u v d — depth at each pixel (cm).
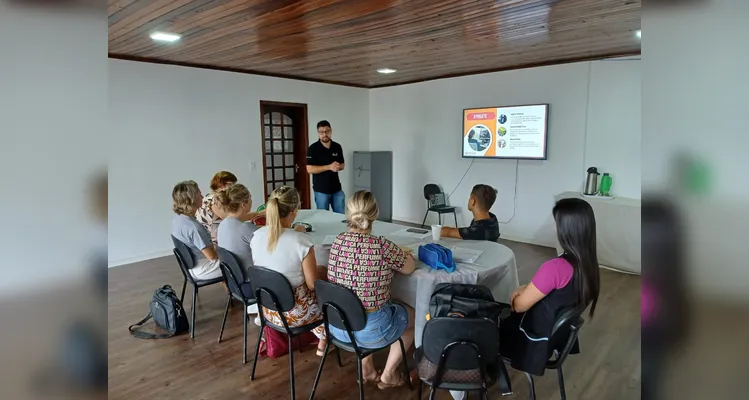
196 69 496
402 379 236
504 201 558
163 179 481
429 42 374
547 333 172
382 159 676
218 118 522
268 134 596
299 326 223
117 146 444
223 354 269
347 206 204
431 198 600
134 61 446
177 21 298
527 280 400
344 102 669
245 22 300
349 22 303
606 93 456
